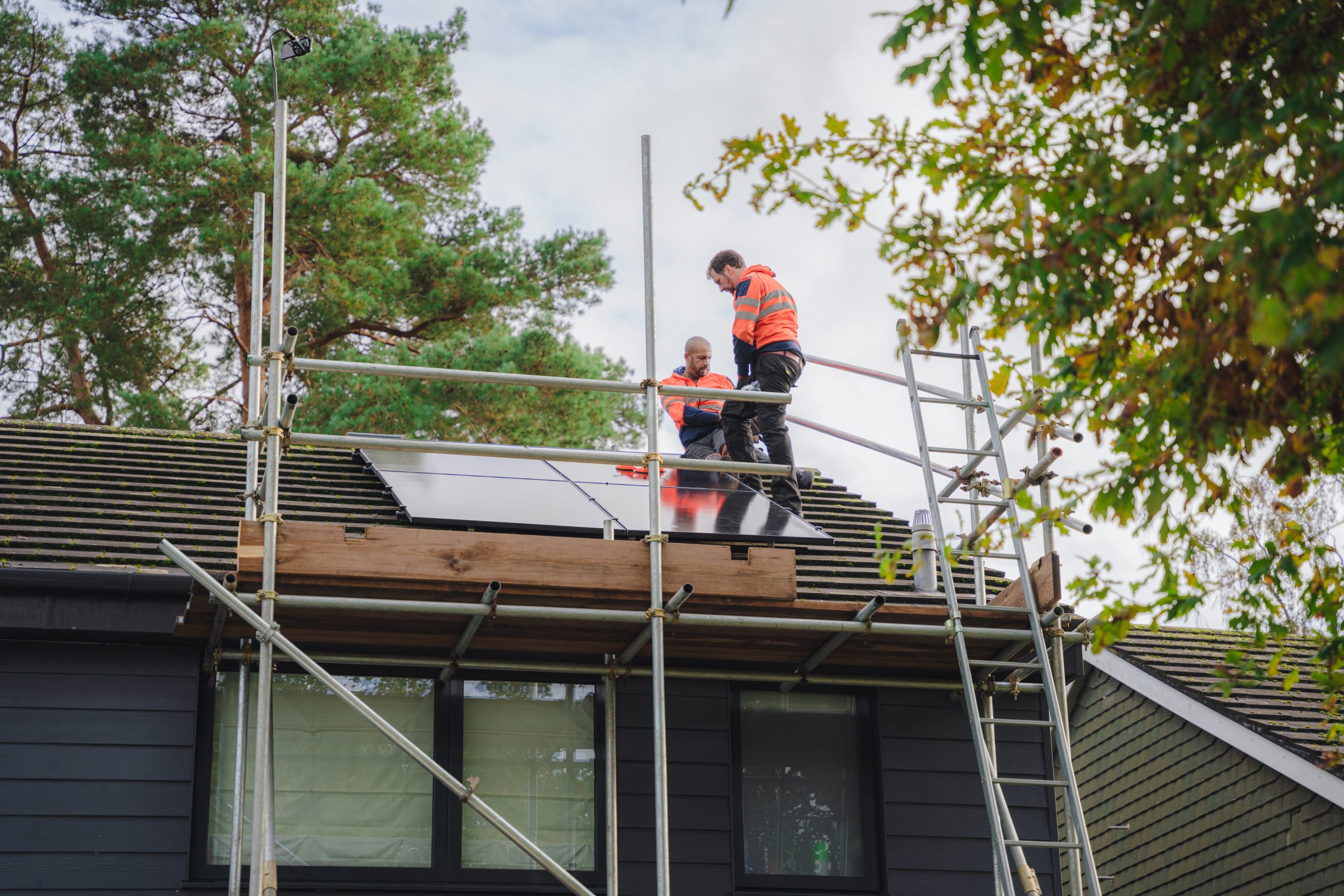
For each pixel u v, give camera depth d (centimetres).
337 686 675
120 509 928
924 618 804
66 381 2558
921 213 543
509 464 1062
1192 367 495
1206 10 461
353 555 706
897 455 1154
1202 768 1191
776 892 860
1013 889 798
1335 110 501
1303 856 1074
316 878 797
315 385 2383
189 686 816
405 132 2664
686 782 870
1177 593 557
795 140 577
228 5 2689
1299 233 433
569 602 755
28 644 804
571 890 709
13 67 2683
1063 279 528
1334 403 514
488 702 858
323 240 2481
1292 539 606
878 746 902
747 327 1007
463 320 2598
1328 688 593
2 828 767
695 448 1088
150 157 2489
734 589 750
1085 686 1356
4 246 2523
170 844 784
